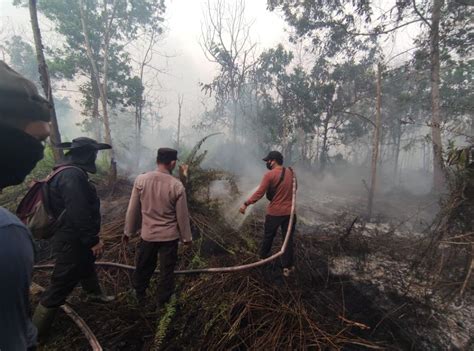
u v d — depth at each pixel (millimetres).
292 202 3711
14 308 584
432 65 10906
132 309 2566
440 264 2883
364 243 4469
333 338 2422
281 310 2641
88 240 2184
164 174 2760
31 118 627
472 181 2744
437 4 10211
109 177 6766
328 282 3537
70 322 2424
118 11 16219
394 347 2541
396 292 3352
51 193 2152
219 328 2391
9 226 577
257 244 4309
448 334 2730
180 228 2717
